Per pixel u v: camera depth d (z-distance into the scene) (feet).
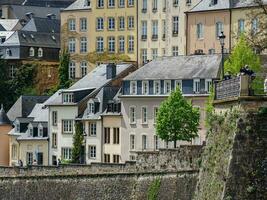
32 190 467.11
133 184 416.05
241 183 315.78
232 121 325.62
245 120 319.27
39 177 465.88
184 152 413.18
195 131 569.64
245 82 322.14
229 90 337.52
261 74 522.88
